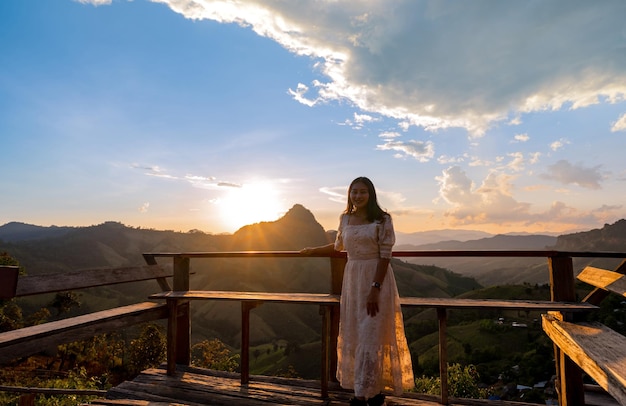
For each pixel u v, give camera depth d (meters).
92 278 3.65
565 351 2.83
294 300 3.58
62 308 60.88
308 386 3.71
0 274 2.93
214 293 4.09
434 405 3.26
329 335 3.53
